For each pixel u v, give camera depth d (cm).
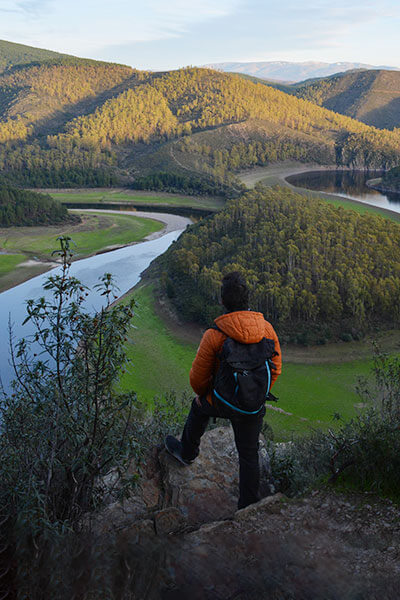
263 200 13888
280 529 268
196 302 8256
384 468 315
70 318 293
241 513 293
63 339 293
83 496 312
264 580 180
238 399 293
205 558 184
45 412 290
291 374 6372
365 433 342
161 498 359
